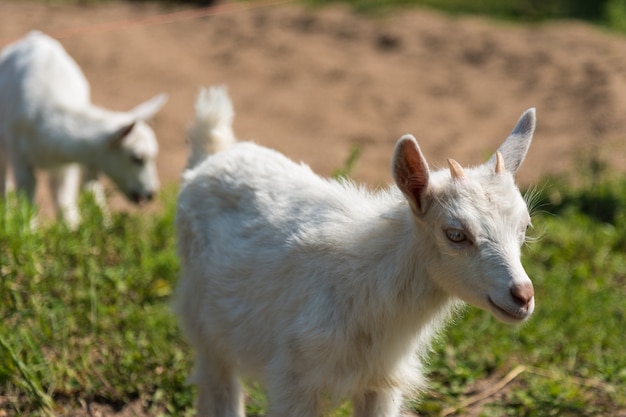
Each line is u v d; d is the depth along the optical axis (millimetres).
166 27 19297
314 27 19125
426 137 14258
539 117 14703
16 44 10727
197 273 5805
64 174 10367
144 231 8750
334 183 5594
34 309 6957
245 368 5598
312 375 5102
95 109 10367
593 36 17969
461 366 6914
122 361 6617
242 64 17344
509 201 4676
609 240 9328
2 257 7227
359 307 5031
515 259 4586
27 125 10008
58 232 7980
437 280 4875
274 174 5637
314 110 15445
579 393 6629
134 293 7613
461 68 17125
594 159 11250
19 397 6316
